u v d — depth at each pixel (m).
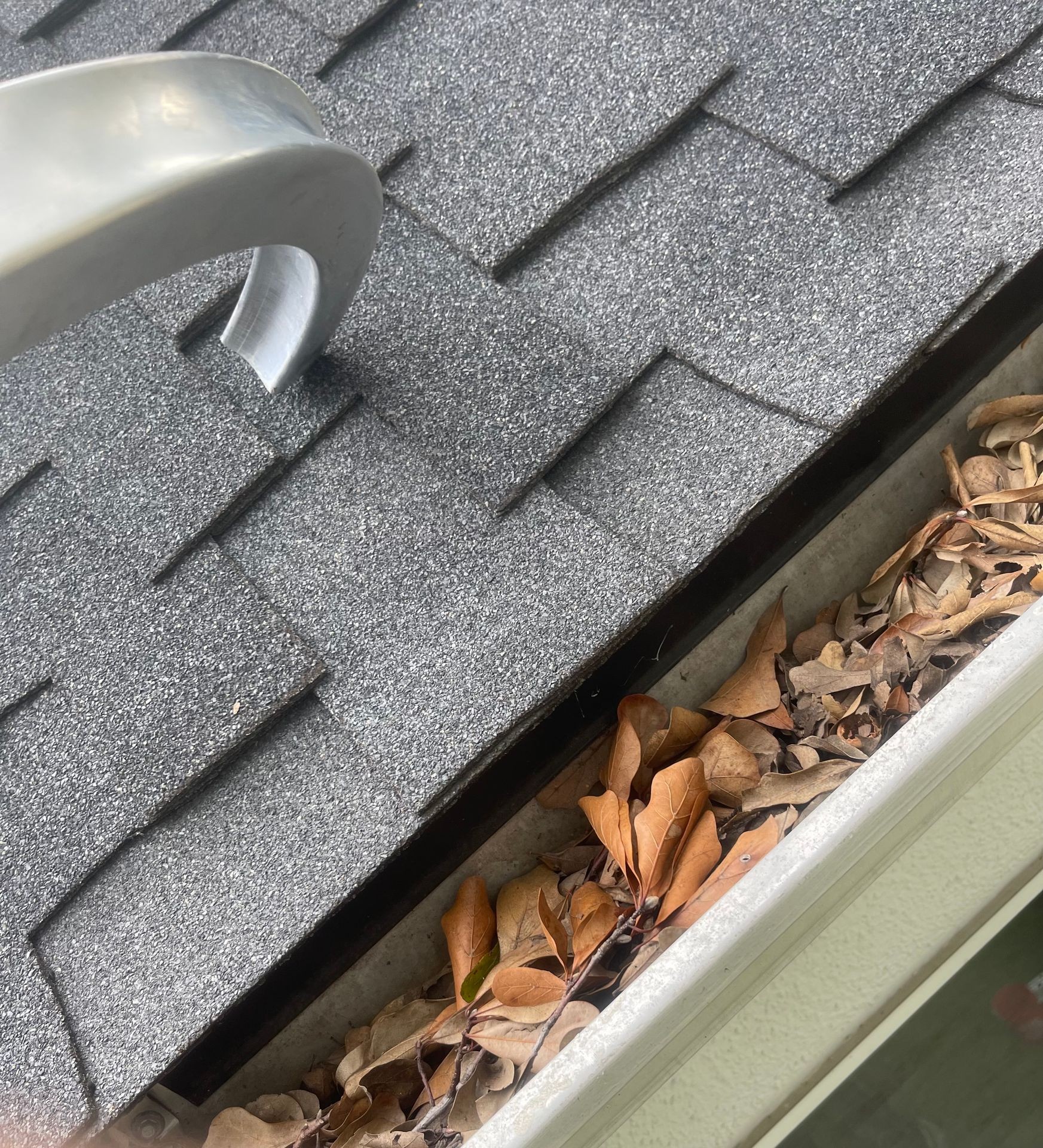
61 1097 0.99
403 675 1.05
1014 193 1.11
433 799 1.00
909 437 1.26
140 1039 1.00
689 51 1.23
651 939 1.03
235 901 1.02
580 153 1.21
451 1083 1.03
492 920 1.18
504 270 1.20
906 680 1.17
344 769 1.05
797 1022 0.52
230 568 1.13
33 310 0.71
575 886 1.18
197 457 1.17
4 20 1.48
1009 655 0.53
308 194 0.84
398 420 1.15
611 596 1.04
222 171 0.73
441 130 1.27
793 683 1.19
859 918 0.52
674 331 1.13
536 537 1.08
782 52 1.21
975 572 1.24
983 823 0.54
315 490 1.16
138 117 0.71
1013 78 1.15
